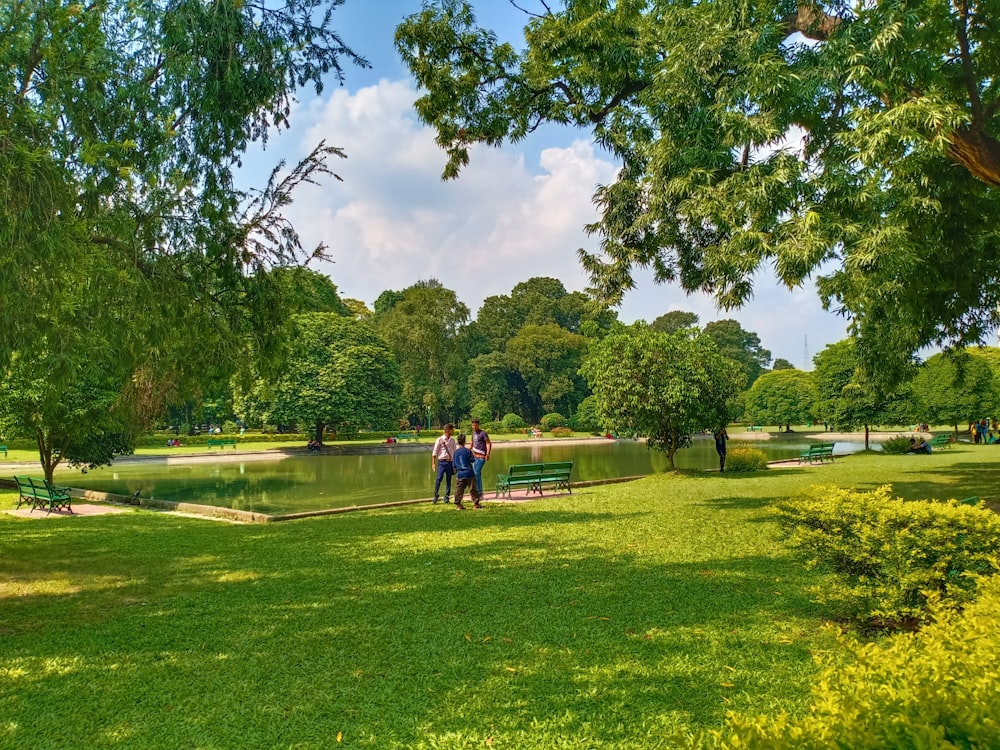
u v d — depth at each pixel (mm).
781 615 5453
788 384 60594
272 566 7938
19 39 5973
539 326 77812
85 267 6250
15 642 5297
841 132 7492
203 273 7742
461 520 11250
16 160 5352
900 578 4613
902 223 9625
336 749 3455
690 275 10516
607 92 11281
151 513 13523
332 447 46094
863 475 17203
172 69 6949
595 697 3969
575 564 7527
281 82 7621
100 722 3842
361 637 5211
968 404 40781
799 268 7246
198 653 4957
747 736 1702
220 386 8078
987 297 12797
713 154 8352
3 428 16016
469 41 11055
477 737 3527
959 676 1953
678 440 20766
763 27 7863
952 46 8812
